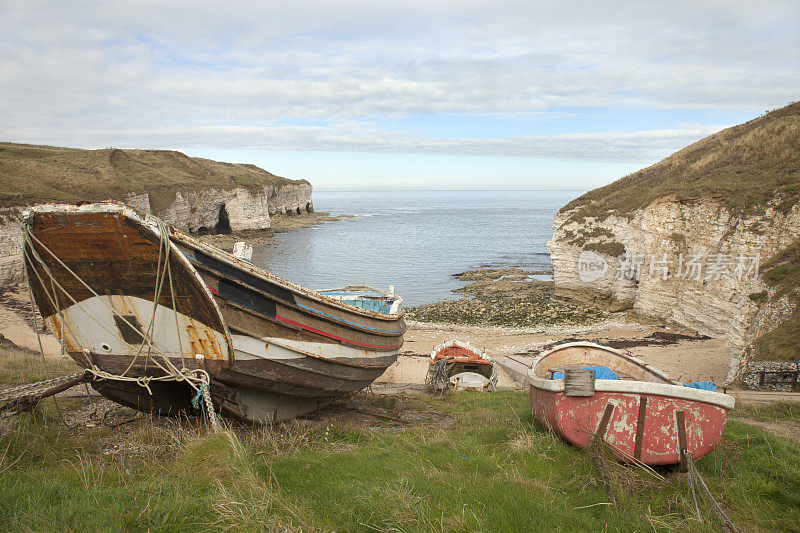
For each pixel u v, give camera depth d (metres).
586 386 6.25
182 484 4.88
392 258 67.44
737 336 20.56
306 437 7.42
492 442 7.60
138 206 66.06
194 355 6.92
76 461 5.79
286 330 7.90
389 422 9.88
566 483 5.64
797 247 21.23
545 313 37.53
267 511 4.30
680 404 6.04
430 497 5.00
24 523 3.78
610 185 51.69
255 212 90.94
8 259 36.56
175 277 6.44
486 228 117.25
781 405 11.72
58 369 12.15
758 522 4.75
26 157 63.94
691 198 32.78
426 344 28.38
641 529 4.56
